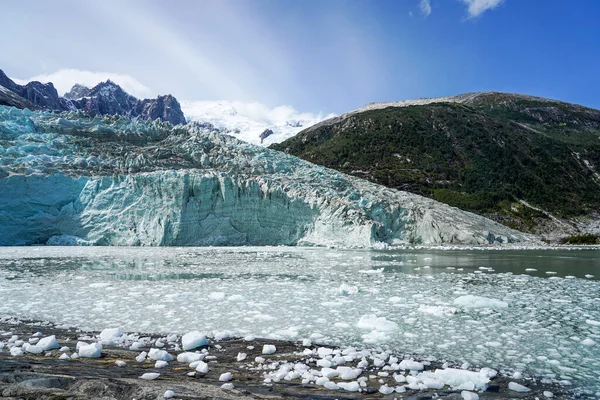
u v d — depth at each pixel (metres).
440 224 45.69
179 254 31.17
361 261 27.00
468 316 12.14
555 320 11.69
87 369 7.77
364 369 7.99
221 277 19.61
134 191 42.19
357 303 13.91
